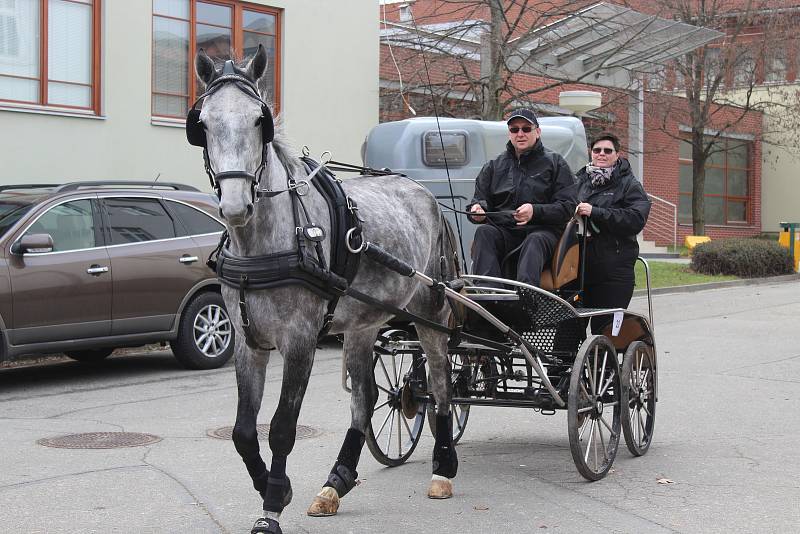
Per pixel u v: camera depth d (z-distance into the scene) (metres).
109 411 9.02
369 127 19.34
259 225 5.14
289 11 17.86
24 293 9.79
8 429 8.16
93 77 15.52
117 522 5.61
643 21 20.75
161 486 6.40
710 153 32.81
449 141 13.56
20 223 9.98
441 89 21.38
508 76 19.58
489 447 7.75
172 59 16.52
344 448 6.16
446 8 27.42
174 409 9.12
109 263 10.49
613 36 20.86
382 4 24.22
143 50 15.99
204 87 5.18
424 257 6.54
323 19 18.39
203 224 11.59
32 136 14.67
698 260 25.38
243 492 6.29
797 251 27.14
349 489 6.07
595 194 7.71
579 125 14.92
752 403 9.34
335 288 5.36
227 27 17.22
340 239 5.55
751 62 32.31
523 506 6.05
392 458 7.17
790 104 35.22
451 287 6.53
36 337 9.93
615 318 7.11
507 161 7.43
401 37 21.41
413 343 6.96
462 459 7.34
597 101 20.16
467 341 6.66
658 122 31.64
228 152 4.79
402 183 6.73
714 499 6.13
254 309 5.18
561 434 8.23
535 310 6.73
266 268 5.11
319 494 5.93
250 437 5.27
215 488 6.37
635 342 7.36
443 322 6.61
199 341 11.45
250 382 5.37
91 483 6.45
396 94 20.36
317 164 5.77
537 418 8.91
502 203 7.36
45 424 8.41
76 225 10.44
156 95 16.34
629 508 5.96
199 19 16.83
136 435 7.95
